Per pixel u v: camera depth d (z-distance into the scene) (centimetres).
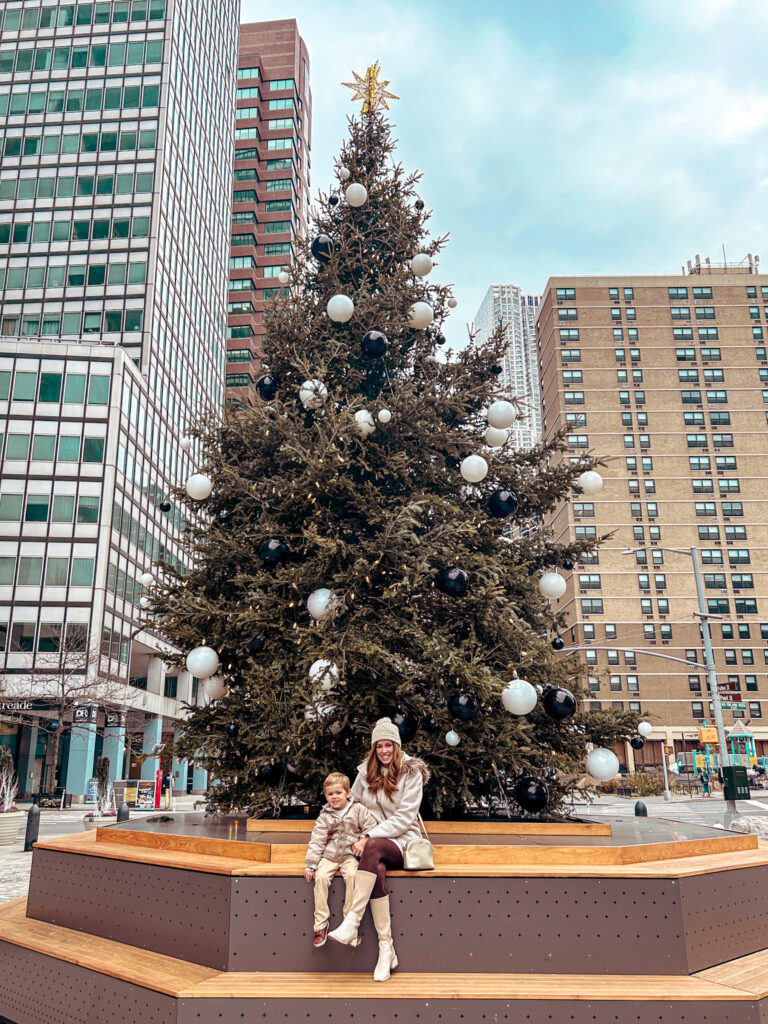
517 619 782
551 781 836
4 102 5597
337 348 885
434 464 905
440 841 572
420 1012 416
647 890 474
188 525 905
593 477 905
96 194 5403
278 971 459
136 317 5138
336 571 796
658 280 8150
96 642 3988
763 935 549
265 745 748
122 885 568
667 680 7100
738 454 7712
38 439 4241
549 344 8250
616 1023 415
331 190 1014
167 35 5694
